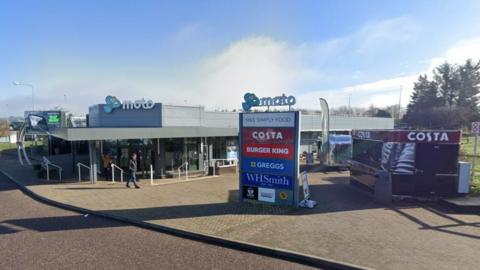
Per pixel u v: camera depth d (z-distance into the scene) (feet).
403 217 30.96
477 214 32.30
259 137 36.78
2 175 69.21
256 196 37.35
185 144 74.95
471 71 227.61
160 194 43.98
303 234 25.77
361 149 48.52
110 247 23.89
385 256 21.04
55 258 21.67
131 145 70.23
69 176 64.44
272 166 36.11
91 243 24.81
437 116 207.51
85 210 35.37
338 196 42.11
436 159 38.60
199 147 78.33
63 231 28.14
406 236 25.08
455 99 233.35
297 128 34.47
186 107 76.23
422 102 243.81
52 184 54.34
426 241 23.89
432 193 38.70
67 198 41.68
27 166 83.56
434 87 243.81
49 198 41.83
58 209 37.14
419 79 256.73
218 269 19.85
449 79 237.04
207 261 21.18
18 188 52.85
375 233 25.89
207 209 34.78
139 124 72.38
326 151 81.20
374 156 43.91
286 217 31.19
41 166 70.95
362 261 20.27
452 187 38.32
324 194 43.62
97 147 67.92
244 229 27.27
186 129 66.59
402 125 243.19
